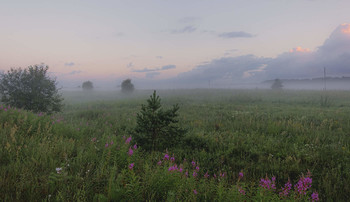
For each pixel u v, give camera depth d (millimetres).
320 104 18453
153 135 5898
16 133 5316
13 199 2652
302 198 2906
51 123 7340
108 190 2910
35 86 10570
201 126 9570
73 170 3736
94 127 8711
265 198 2723
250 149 6148
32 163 3600
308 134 7602
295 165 4883
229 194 2936
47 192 2852
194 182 3303
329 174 4422
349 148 5926
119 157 4434
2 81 10039
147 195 3090
